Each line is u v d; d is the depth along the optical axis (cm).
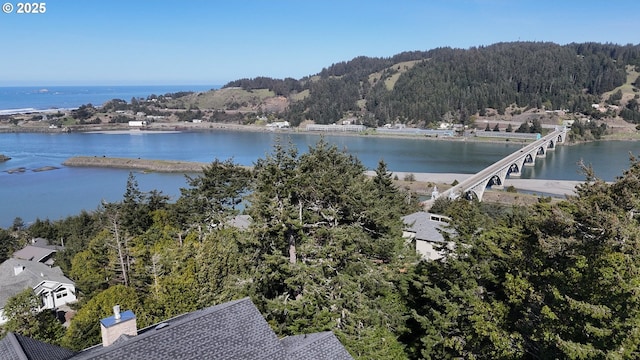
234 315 1730
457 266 2459
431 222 4938
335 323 2384
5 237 6800
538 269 2075
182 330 1568
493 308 2142
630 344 1521
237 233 3034
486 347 2112
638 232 1688
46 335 2892
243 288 2700
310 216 2939
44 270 4812
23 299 2902
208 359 1515
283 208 2766
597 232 1775
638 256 1627
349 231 2820
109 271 4144
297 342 1848
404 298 3094
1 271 4691
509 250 2394
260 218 2794
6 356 1619
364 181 3925
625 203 2066
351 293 2517
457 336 2359
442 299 2533
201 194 5062
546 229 2144
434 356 2503
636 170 2195
